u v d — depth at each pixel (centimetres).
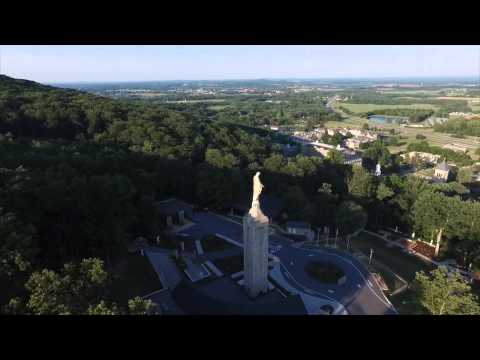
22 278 4672
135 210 6850
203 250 7175
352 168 12250
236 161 11662
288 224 8550
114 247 5925
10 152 8231
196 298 4812
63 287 3697
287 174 11250
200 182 9262
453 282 4988
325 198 9544
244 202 9706
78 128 12619
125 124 12875
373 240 8806
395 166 18812
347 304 5434
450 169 16625
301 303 5041
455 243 8138
